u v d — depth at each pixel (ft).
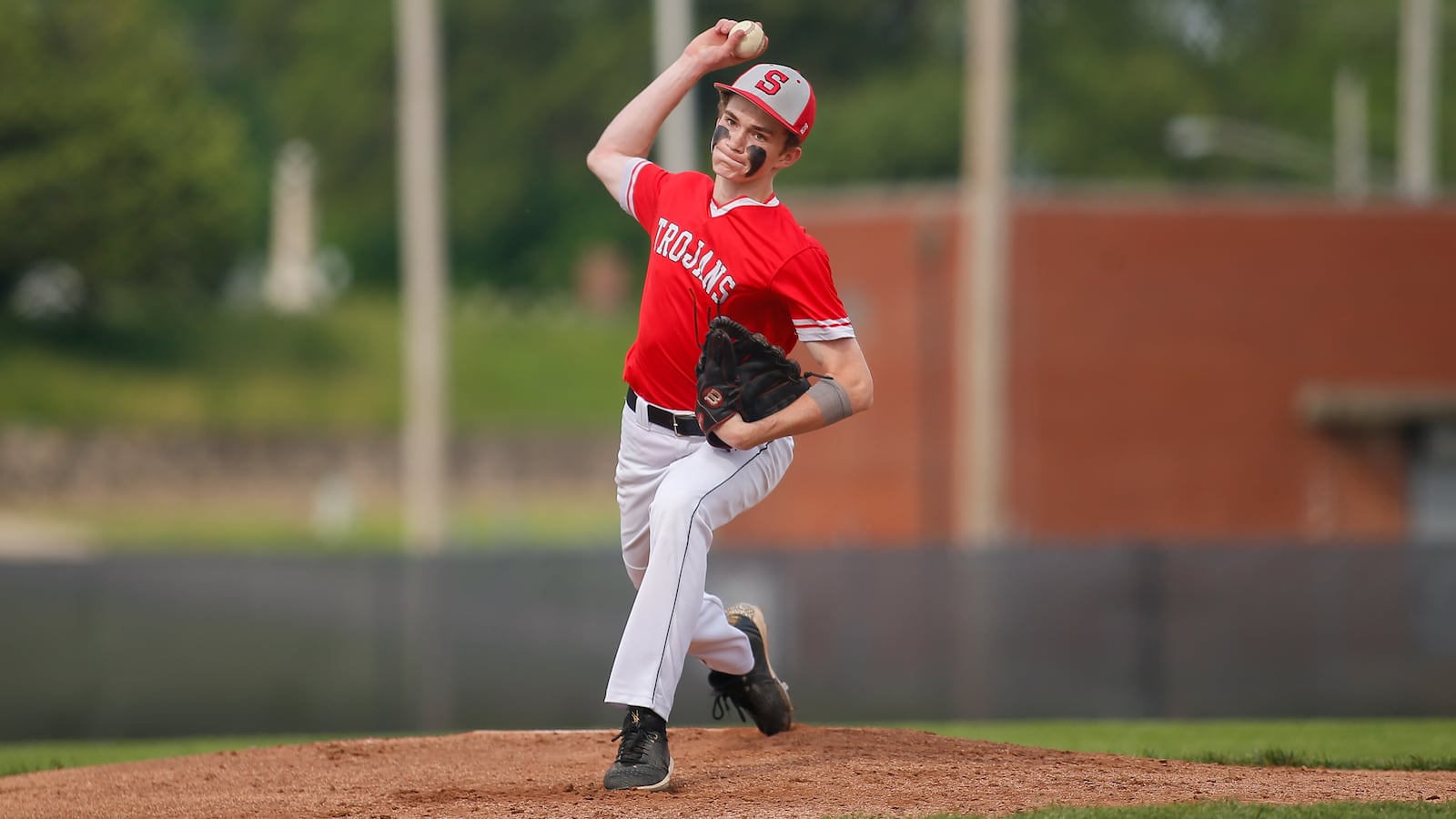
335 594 127.13
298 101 519.19
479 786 52.42
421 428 211.41
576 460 435.53
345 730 126.72
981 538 190.49
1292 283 223.10
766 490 51.90
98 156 421.59
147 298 443.32
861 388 49.06
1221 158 460.96
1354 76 473.26
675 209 50.49
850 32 472.44
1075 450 221.46
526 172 508.94
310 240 526.98
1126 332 222.07
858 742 58.54
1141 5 480.64
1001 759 55.36
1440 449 223.30
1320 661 129.70
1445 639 128.88
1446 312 222.89
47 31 437.17
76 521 380.99
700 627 55.21
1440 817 43.78
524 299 515.50
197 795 52.60
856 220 224.53
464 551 128.36
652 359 50.83
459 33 501.15
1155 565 131.34
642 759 49.65
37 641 123.75
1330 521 222.69
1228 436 222.69
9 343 413.80
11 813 51.03
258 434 409.49
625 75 495.41
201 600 125.80
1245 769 54.49
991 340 189.26
